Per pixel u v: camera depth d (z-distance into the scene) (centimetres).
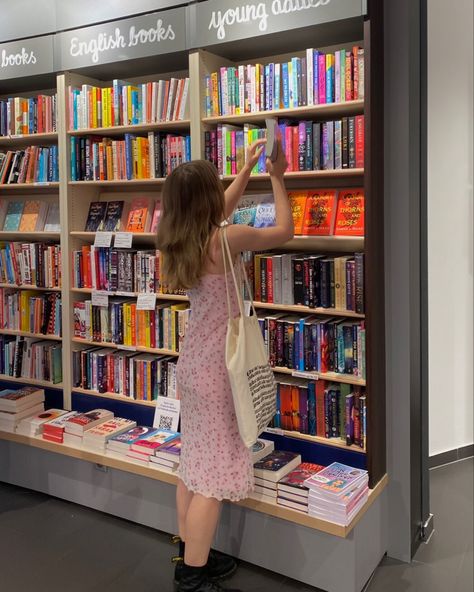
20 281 393
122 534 321
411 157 281
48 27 357
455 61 394
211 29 304
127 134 343
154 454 311
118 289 355
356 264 278
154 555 302
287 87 294
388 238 286
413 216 286
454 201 404
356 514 261
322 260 292
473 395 427
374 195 271
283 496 273
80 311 370
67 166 364
